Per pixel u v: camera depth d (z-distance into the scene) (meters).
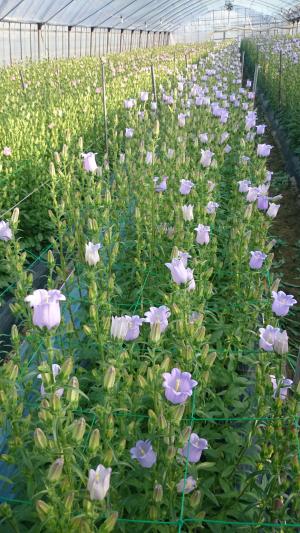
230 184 2.29
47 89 3.82
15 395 0.78
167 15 12.65
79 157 1.98
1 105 3.17
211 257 1.42
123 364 0.88
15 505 0.88
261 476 0.98
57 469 0.63
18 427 0.80
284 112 4.23
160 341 0.90
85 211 1.57
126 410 0.81
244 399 1.11
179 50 8.87
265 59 6.53
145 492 0.84
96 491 0.61
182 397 0.70
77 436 0.68
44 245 2.11
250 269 1.26
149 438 0.77
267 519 0.88
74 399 0.73
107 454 0.70
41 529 0.77
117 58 7.23
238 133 2.63
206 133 2.10
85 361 1.24
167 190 1.69
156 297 1.36
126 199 1.62
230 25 17.72
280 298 0.96
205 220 1.43
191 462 0.82
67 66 5.95
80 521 0.63
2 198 1.96
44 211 2.06
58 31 8.38
